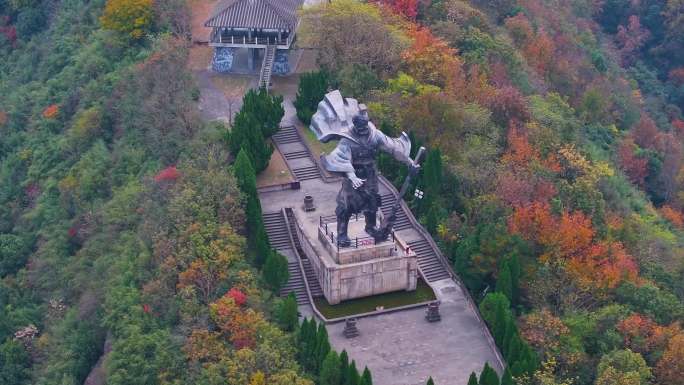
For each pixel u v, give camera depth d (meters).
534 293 117.75
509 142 143.38
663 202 184.12
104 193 147.62
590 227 129.38
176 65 150.25
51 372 126.62
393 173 136.50
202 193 122.44
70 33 189.88
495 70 165.88
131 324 114.31
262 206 129.75
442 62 151.62
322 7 153.75
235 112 147.00
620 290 121.44
